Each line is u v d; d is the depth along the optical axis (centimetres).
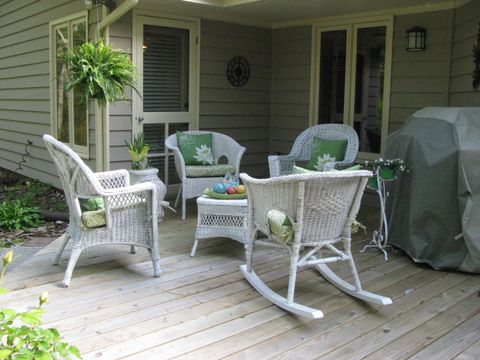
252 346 261
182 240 448
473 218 357
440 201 370
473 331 280
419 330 281
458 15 497
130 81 483
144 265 381
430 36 526
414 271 376
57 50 663
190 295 325
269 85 690
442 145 372
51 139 337
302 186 282
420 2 512
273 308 307
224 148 564
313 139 541
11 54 809
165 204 515
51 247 427
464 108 391
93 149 571
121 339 265
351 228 319
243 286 342
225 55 635
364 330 280
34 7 711
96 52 455
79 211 341
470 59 462
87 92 453
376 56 576
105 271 367
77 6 589
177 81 598
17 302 307
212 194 402
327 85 629
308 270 374
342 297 325
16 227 489
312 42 635
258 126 685
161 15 569
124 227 349
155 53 577
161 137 595
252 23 653
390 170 404
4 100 859
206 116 628
